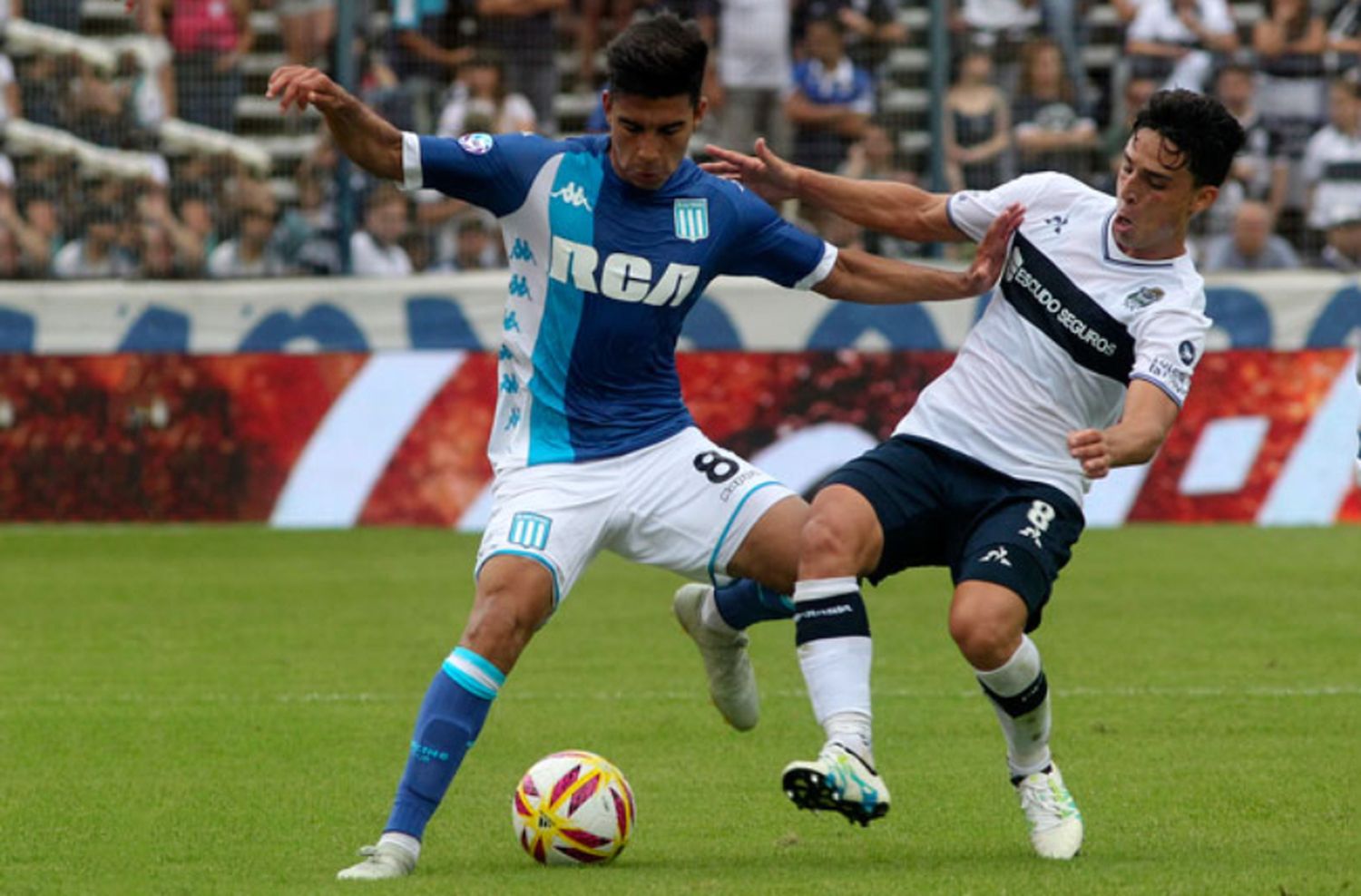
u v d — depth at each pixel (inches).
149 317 1968.5
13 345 1967.3
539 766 740.0
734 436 1964.8
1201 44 2036.2
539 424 767.1
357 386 1973.4
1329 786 895.7
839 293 796.6
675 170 765.9
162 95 1982.0
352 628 1435.8
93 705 1136.8
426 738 714.2
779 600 803.4
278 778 933.8
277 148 1990.7
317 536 1921.8
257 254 1987.0
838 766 672.4
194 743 1026.1
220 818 840.3
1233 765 950.4
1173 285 743.1
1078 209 763.4
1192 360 728.3
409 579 1665.8
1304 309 1984.5
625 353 762.8
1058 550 738.8
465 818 842.8
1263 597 1567.4
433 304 1964.8
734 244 775.1
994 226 760.3
